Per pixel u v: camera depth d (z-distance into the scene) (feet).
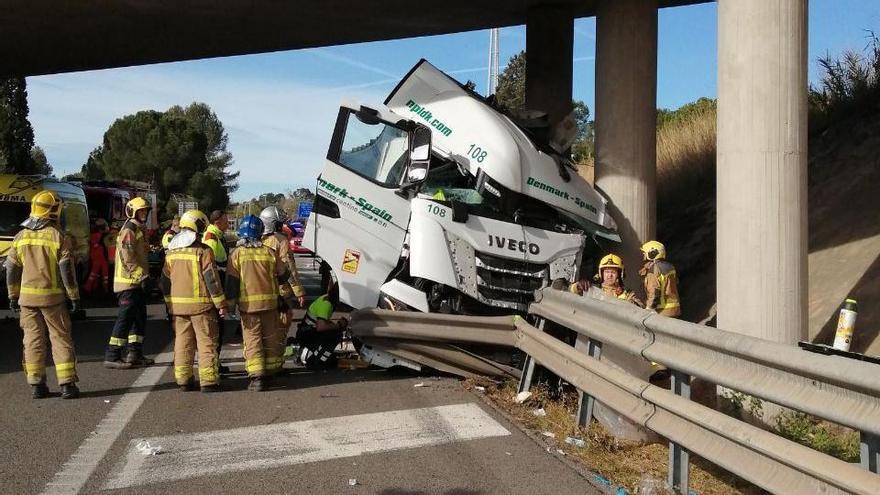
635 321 17.38
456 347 26.61
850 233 32.22
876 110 40.34
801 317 23.17
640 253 37.04
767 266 23.04
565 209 31.30
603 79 38.47
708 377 14.66
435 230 27.32
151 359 31.07
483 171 29.50
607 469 17.57
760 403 19.25
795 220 23.17
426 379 27.14
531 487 16.33
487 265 28.02
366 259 29.78
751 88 23.36
